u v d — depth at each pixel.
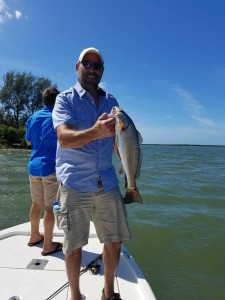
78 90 2.78
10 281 3.23
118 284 3.20
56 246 3.85
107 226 2.81
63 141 2.52
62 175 2.72
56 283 3.21
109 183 2.78
